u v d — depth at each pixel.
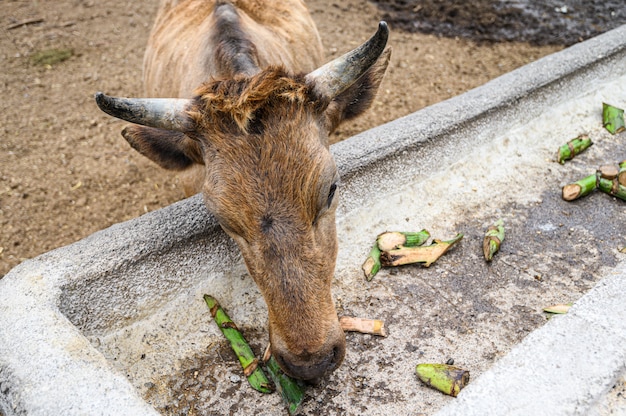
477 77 2.88
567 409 1.05
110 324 1.41
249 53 1.47
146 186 2.28
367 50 1.22
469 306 1.51
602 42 2.14
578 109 2.07
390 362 1.40
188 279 1.49
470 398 1.07
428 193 1.77
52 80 2.93
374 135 1.70
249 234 1.20
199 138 1.26
